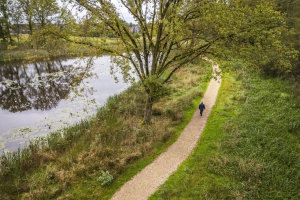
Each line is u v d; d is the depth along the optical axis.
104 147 15.73
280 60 15.13
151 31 16.38
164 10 15.72
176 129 18.45
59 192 12.08
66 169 13.83
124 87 31.92
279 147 15.85
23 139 18.11
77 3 14.12
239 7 14.57
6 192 12.16
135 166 14.11
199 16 15.30
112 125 19.45
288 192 12.15
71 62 48.78
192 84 28.80
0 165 14.32
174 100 23.56
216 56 16.06
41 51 48.81
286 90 26.52
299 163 14.30
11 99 27.28
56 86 32.31
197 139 17.05
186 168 13.72
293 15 30.58
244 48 14.79
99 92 29.62
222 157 14.48
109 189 12.30
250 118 19.83
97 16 14.31
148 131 17.52
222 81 29.56
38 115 22.58
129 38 17.16
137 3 15.04
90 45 15.86
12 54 47.66
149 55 18.95
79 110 23.70
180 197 11.71
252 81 29.19
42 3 13.68
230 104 22.97
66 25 14.64
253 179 12.80
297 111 21.12
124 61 16.19
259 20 14.09
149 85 15.68
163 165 14.19
